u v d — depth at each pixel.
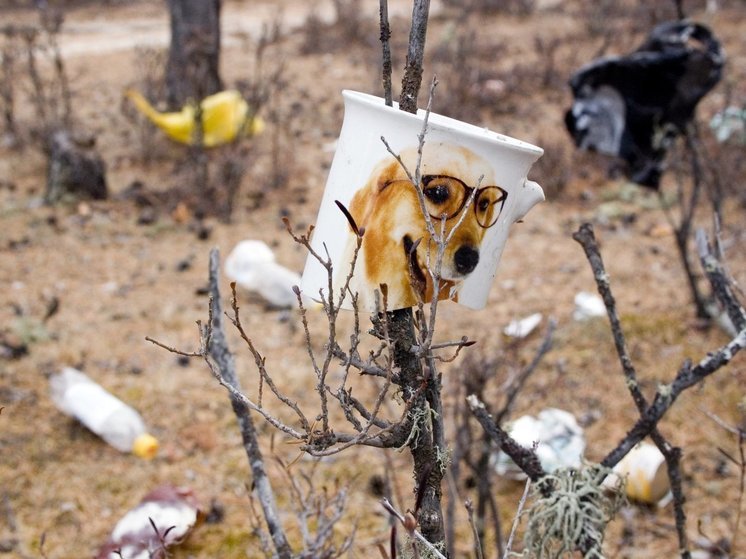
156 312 5.21
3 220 6.45
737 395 4.25
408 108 1.44
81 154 6.77
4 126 8.38
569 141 8.05
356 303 1.36
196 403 4.29
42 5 9.72
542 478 1.73
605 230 6.43
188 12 8.66
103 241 6.19
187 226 6.47
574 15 13.78
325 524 2.20
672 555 3.35
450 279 1.37
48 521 3.52
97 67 11.18
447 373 4.22
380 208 1.35
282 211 6.80
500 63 10.89
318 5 17.22
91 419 3.96
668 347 4.73
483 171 1.35
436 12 14.73
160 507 3.20
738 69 9.79
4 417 4.12
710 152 6.99
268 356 4.69
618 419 4.16
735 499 3.65
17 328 4.80
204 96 7.98
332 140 8.36
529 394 4.33
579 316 5.08
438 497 1.48
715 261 2.14
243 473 3.81
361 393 4.34
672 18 12.14
